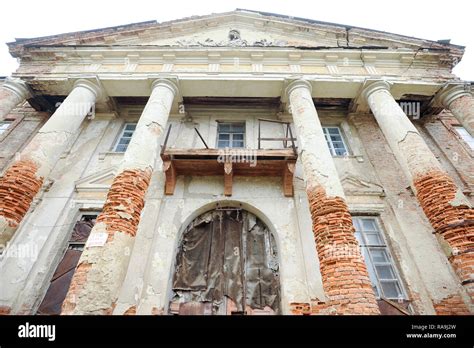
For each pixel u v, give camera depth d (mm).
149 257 5977
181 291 5941
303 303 5488
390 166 7742
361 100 8352
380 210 6895
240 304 5793
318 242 4809
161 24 9844
